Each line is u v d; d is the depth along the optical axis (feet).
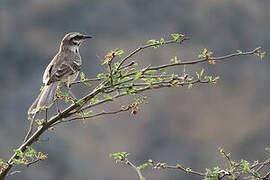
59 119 22.66
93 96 22.12
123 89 22.12
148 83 21.80
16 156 22.03
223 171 22.48
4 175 21.86
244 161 22.48
